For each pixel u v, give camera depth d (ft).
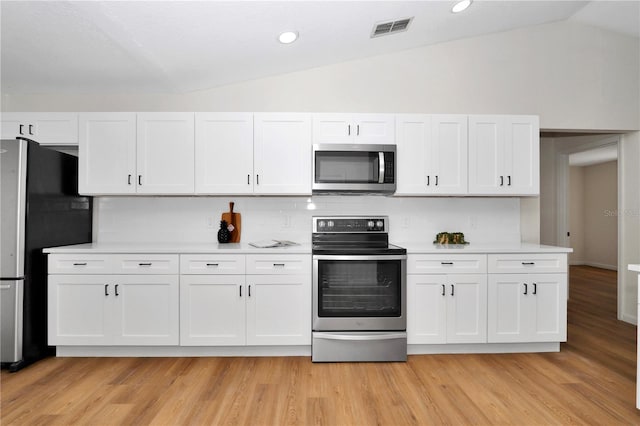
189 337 8.67
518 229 11.03
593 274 21.21
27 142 8.26
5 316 8.00
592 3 10.17
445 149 9.74
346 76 10.84
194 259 8.69
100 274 8.63
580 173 25.30
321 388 7.20
